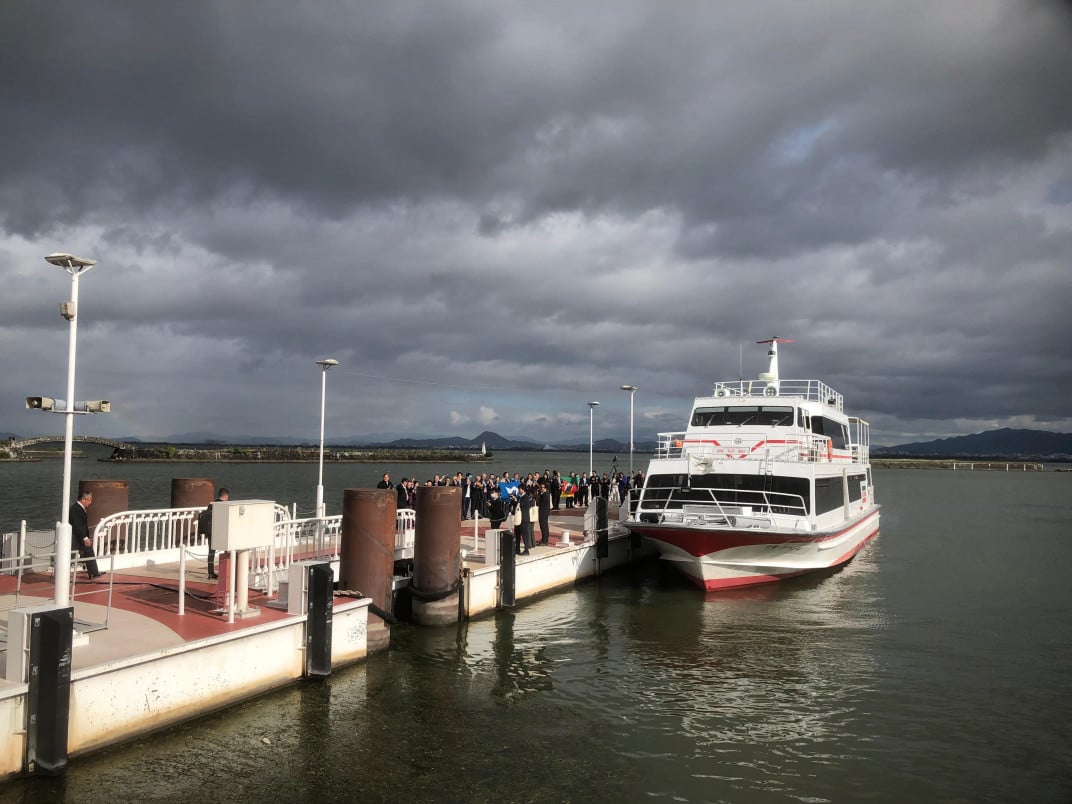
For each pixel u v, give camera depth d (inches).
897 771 401.7
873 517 1379.2
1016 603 832.3
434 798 355.9
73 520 552.7
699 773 393.7
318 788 359.6
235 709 435.5
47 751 336.8
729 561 829.8
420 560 652.7
